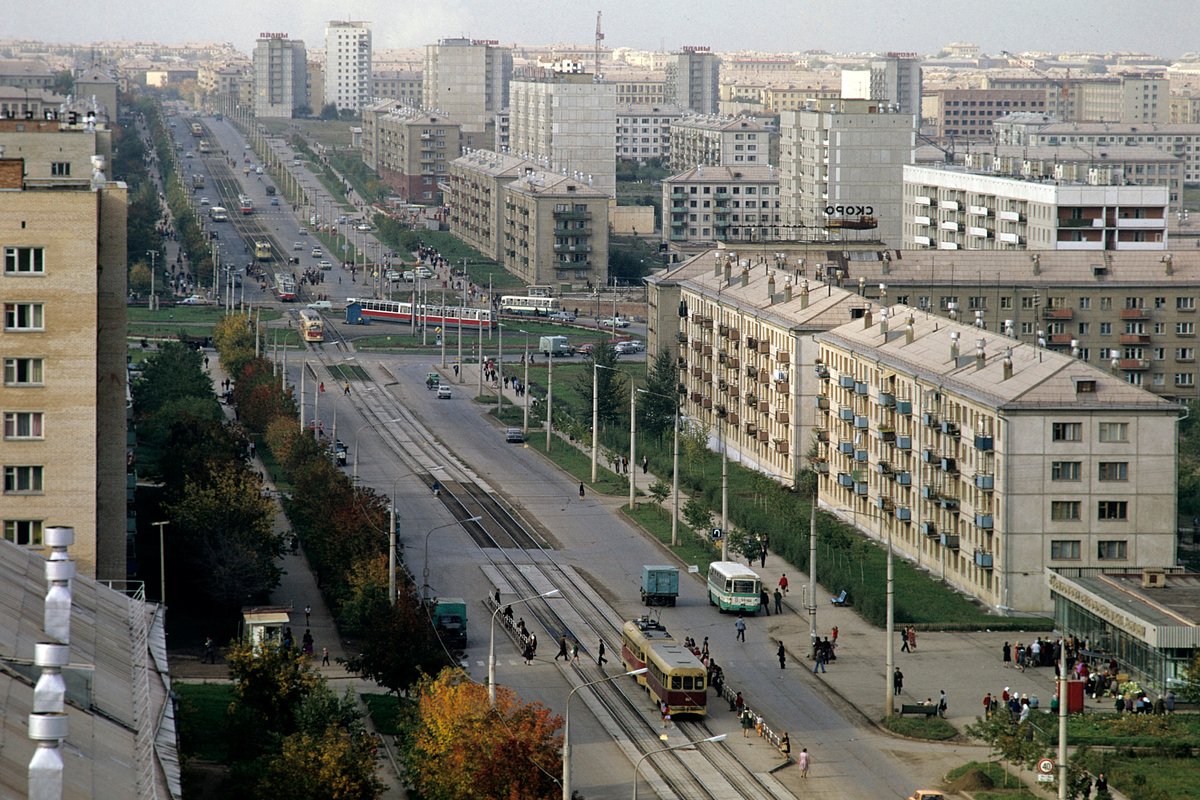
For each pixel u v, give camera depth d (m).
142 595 148.62
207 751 173.25
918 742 195.38
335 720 166.62
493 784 159.00
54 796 80.12
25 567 131.12
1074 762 183.50
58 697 82.62
